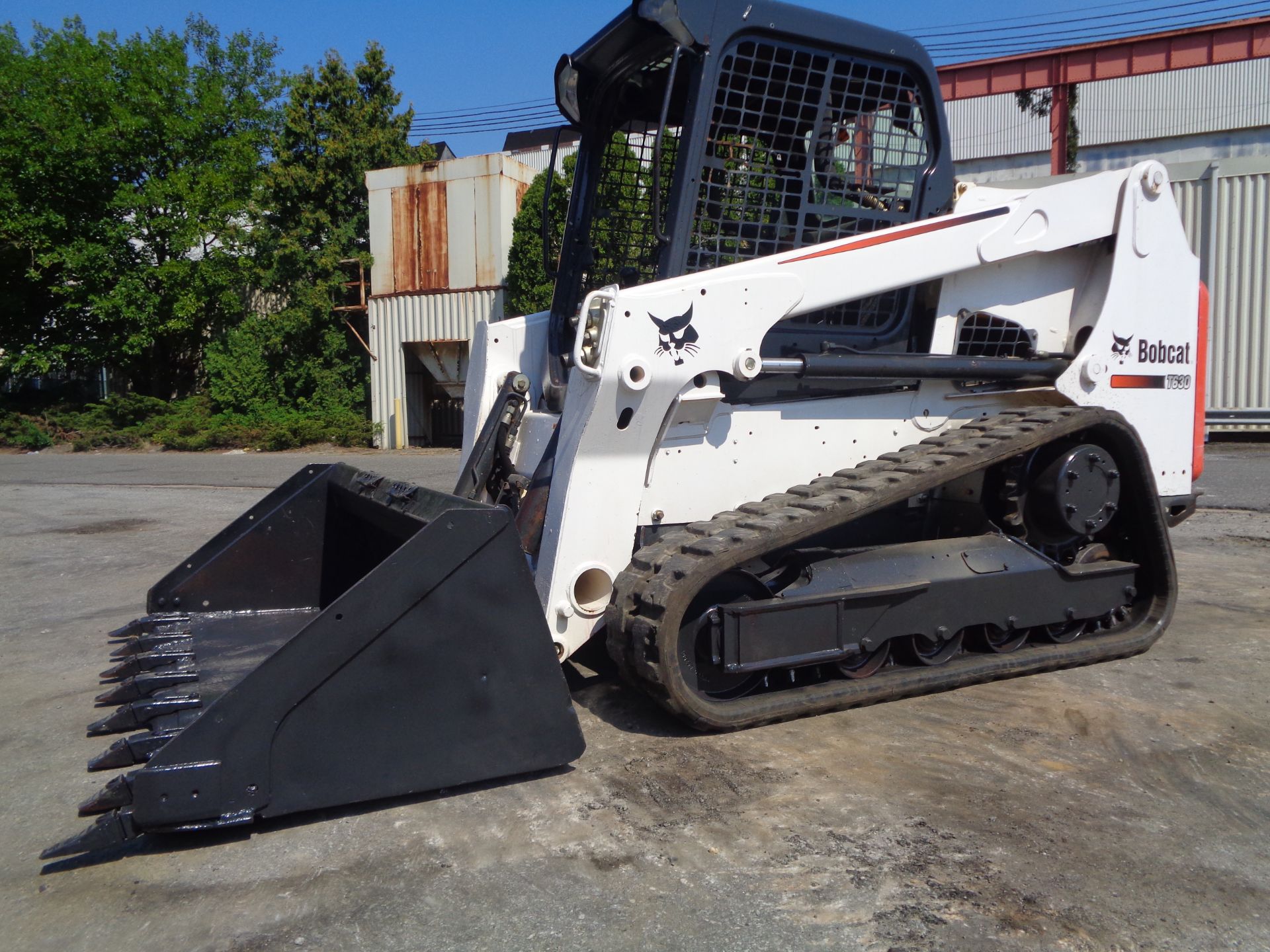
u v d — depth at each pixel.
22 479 14.20
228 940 2.29
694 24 3.65
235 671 3.47
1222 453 13.02
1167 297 4.64
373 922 2.35
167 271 22.02
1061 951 2.19
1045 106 25.02
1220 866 2.57
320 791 2.78
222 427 19.91
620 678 4.07
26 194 22.03
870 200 4.13
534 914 2.37
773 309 3.70
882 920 2.32
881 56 4.03
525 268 17.44
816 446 4.00
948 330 4.26
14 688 4.35
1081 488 4.18
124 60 22.75
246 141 23.36
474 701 2.99
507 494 4.21
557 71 4.44
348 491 4.28
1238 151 23.47
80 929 2.35
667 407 3.57
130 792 2.57
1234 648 4.57
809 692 3.62
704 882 2.51
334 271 21.08
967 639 4.14
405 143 22.48
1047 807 2.92
